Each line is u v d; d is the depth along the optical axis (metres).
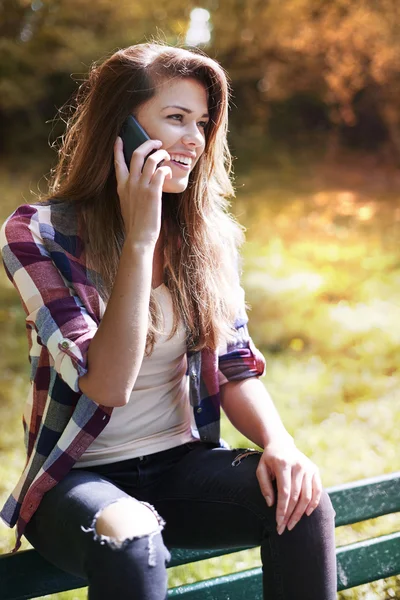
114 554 2.23
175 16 25.16
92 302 2.69
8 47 24.83
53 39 25.22
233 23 24.42
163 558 2.29
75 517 2.40
